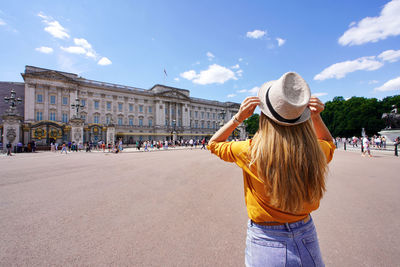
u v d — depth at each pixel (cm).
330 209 432
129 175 870
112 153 2536
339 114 5688
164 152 2675
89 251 279
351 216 395
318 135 138
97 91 5244
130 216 404
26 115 4250
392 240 305
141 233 332
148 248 287
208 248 288
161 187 650
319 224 362
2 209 444
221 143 138
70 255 270
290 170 102
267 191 108
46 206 463
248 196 125
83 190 609
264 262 112
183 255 271
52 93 4572
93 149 3606
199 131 7112
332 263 253
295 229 111
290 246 108
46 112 4466
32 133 3244
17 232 335
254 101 120
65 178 799
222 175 876
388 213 407
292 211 105
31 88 4325
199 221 379
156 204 477
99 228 350
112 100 5469
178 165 1227
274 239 111
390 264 249
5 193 574
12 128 2641
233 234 328
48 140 3388
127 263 253
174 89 6656
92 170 1016
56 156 1984
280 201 104
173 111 6588
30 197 535
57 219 388
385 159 1355
